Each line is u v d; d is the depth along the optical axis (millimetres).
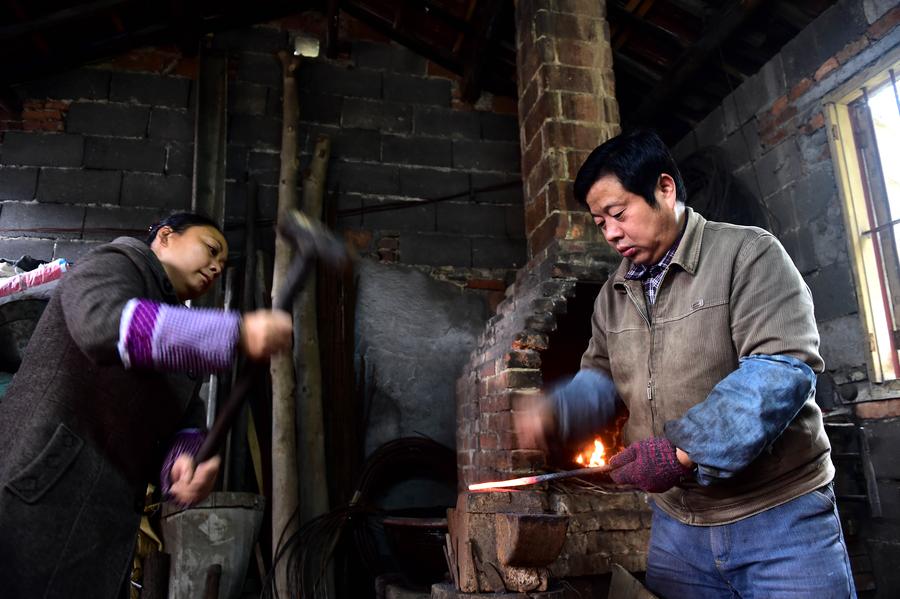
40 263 4188
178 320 1209
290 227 1315
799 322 1294
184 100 4887
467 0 4750
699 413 1241
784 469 1320
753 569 1342
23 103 4648
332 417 4293
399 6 5000
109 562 1290
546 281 3371
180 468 1409
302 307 4367
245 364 1385
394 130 5223
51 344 1286
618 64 4820
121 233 4543
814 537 1290
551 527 1937
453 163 5254
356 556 3980
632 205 1470
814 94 3916
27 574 1154
